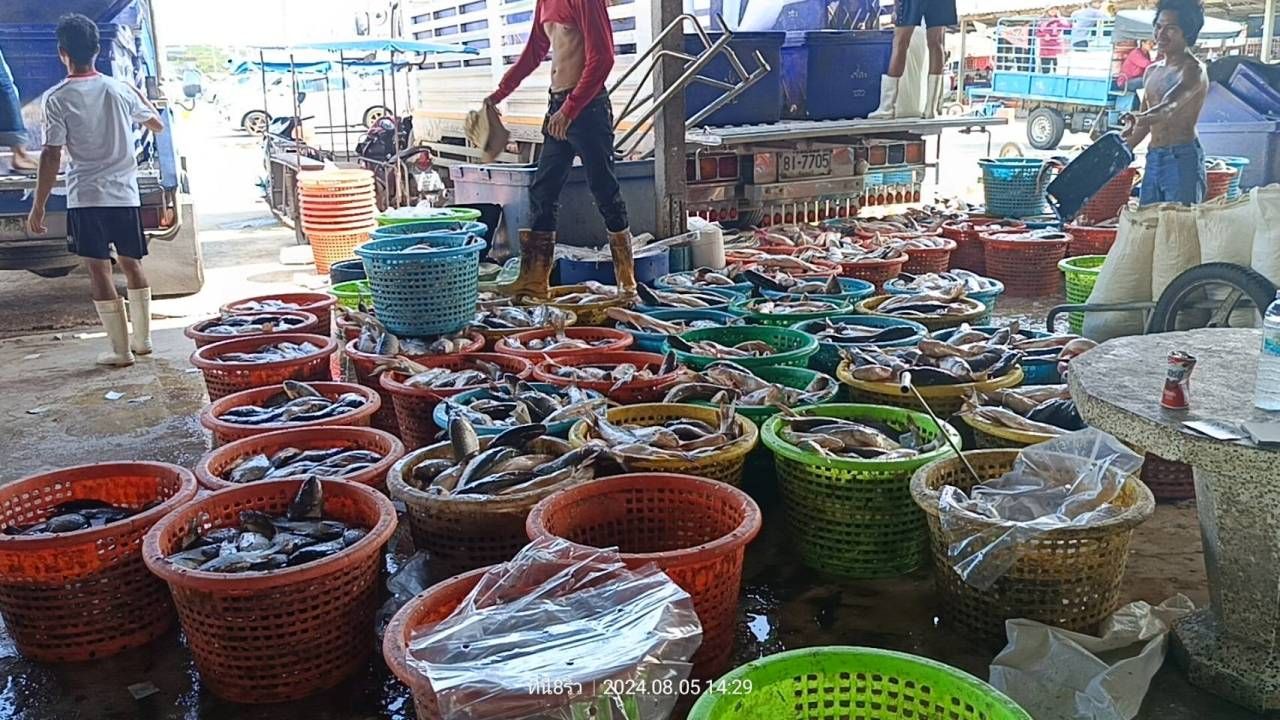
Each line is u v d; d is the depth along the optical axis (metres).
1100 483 3.04
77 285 8.62
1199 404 2.47
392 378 4.78
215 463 3.58
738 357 4.66
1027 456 3.25
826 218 9.53
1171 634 2.84
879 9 10.67
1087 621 2.88
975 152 20.25
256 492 3.23
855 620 3.17
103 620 3.01
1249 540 2.54
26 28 7.67
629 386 4.36
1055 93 19.36
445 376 4.58
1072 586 2.81
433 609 2.43
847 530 3.38
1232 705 2.63
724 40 7.20
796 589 3.38
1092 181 7.62
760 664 2.16
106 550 2.95
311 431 3.86
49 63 7.84
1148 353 2.95
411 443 4.66
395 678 2.90
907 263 7.80
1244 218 4.84
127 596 3.04
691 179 8.65
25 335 7.41
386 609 3.19
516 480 3.25
